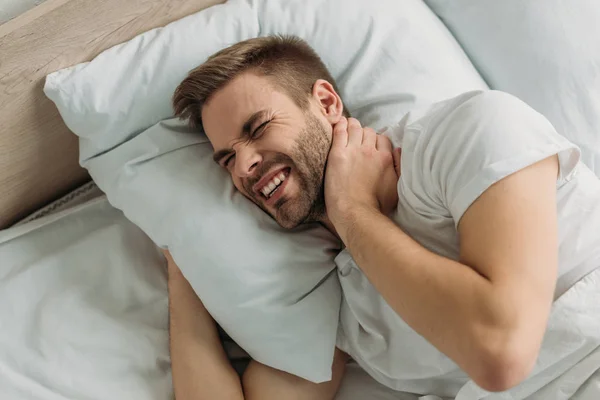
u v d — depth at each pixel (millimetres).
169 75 963
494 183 693
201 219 896
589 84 1090
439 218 801
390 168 890
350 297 904
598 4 1113
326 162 882
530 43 1093
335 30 1035
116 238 1058
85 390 909
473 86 1068
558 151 709
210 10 1027
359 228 799
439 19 1167
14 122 952
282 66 889
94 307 984
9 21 881
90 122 952
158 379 943
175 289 983
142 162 958
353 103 1019
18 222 1103
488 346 633
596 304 757
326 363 891
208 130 888
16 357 921
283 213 864
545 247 666
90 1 919
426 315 687
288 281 886
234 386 919
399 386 925
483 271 667
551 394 804
